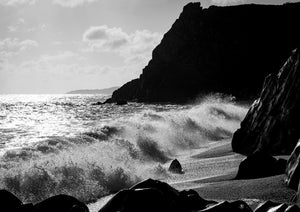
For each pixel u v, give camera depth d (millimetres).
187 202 5469
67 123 36875
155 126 19766
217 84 94312
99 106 79312
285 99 12227
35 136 24812
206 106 29875
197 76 96188
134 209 4859
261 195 6344
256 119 13750
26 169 8977
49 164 9562
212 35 101438
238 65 97750
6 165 9562
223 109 29516
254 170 8516
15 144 19797
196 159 13352
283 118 11883
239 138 14188
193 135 19562
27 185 8438
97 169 9672
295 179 6598
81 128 31016
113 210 4891
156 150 14945
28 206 5078
